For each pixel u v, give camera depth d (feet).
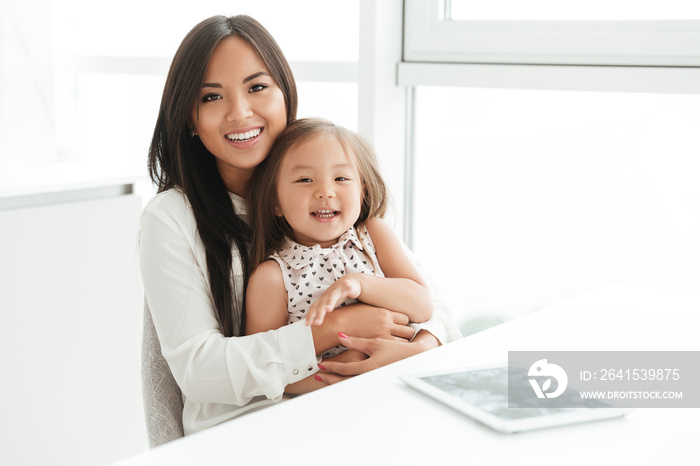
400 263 3.57
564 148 5.06
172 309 3.25
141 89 6.84
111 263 5.62
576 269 5.15
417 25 5.30
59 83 7.39
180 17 6.47
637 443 2.11
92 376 5.62
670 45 4.33
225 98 3.37
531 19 4.90
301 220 3.34
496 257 5.48
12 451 5.21
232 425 2.19
